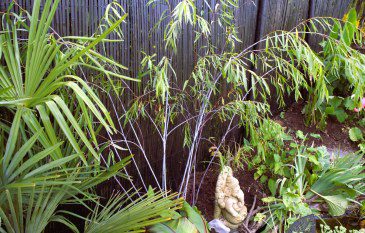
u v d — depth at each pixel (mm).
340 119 2648
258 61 2336
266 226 1891
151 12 1720
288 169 2172
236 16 2096
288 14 2471
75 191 1230
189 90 1944
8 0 1324
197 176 2203
